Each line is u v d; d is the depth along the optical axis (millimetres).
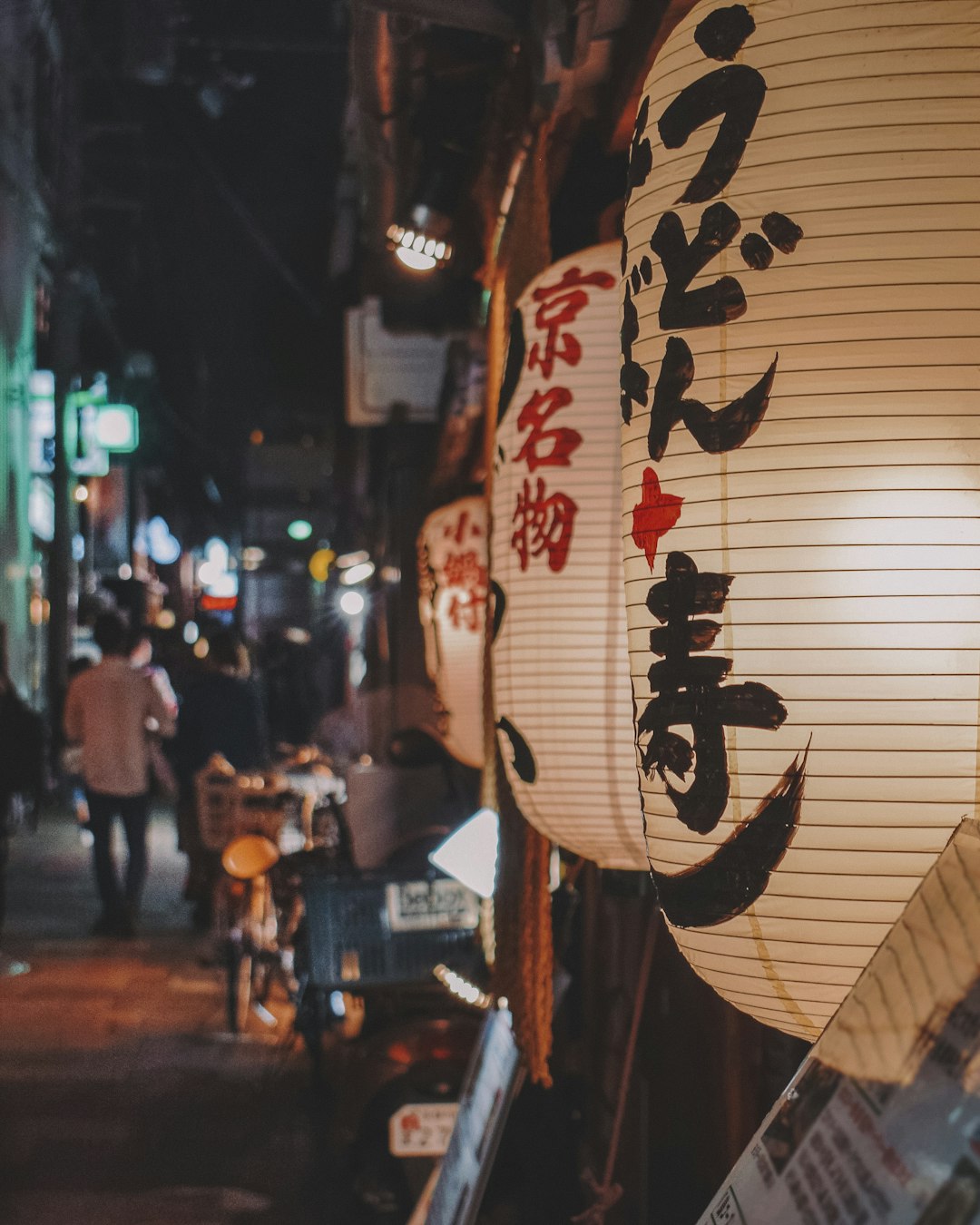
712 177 1743
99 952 11555
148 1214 6086
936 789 1597
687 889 1768
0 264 20609
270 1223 5992
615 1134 3674
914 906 1307
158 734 12461
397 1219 5773
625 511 1979
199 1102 7664
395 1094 5738
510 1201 5137
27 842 18359
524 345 3109
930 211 1623
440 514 7340
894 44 1648
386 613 15844
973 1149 1061
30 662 24234
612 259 3014
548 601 2891
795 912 1658
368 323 11914
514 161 5184
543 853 3902
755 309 1688
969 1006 1148
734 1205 1432
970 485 1606
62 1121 7328
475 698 7102
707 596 1709
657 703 1810
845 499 1633
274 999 10266
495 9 4555
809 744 1634
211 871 9641
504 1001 4422
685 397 1754
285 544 50219
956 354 1611
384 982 6504
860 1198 1179
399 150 6883
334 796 7602
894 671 1610
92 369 25297
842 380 1639
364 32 5562
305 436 41719
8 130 20750
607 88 4344
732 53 1747
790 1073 3643
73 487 23078
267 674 22750
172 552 37719
